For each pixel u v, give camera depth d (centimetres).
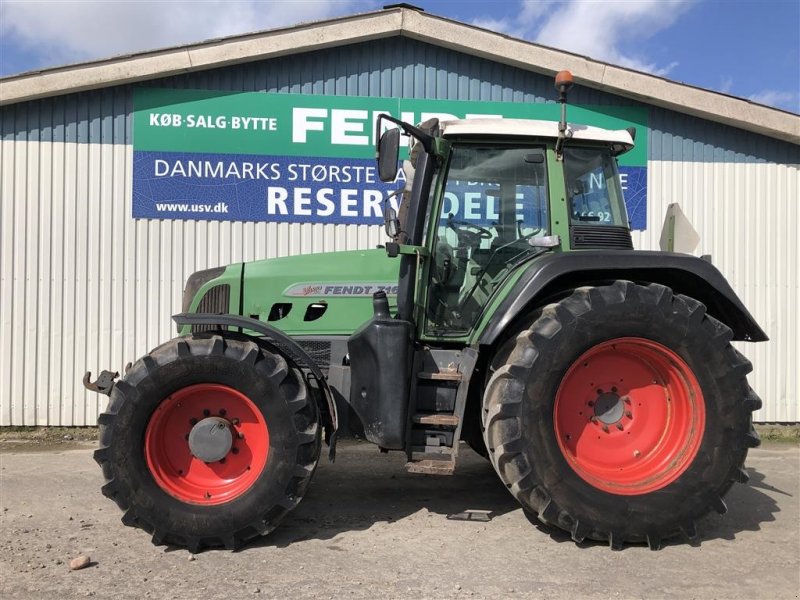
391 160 347
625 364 352
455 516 384
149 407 329
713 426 335
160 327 643
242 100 648
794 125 672
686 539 350
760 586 293
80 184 633
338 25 637
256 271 418
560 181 379
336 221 662
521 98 673
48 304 631
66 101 629
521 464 325
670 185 687
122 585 290
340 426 369
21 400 629
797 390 692
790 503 422
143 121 638
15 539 347
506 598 279
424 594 282
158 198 642
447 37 644
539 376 327
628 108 680
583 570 308
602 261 345
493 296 369
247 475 341
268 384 332
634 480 338
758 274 695
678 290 375
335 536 354
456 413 350
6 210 626
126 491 323
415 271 374
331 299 407
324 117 656
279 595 280
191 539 325
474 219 385
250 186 652
